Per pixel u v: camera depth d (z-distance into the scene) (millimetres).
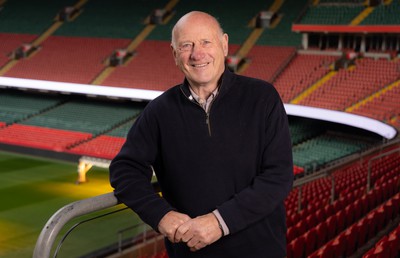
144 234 8016
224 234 2885
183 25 3088
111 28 45562
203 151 3074
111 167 3227
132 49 42781
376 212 9328
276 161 3049
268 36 39219
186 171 3102
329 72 33594
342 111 28391
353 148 29094
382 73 31328
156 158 3283
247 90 3146
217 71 3121
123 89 38625
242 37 39781
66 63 43250
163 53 41500
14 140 36531
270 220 3125
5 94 45250
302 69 35000
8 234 19594
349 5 35219
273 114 3107
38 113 41375
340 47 35594
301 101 31828
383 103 28000
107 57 42562
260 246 3082
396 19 31969
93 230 15711
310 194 14516
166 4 45938
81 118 39688
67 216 2711
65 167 32156
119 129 37375
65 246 14711
